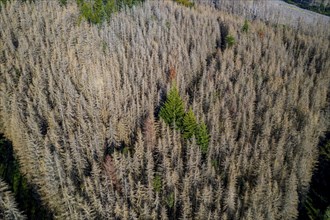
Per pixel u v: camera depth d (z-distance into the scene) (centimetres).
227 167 7312
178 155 7212
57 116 8475
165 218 6194
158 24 13525
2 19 12181
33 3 13550
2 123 8762
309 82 11012
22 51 10519
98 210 6259
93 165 6788
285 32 14662
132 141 8181
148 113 8588
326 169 8350
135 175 7031
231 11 18462
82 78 9681
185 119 7606
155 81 10106
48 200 6931
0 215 6069
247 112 9181
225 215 6041
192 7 16362
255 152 7450
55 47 11125
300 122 9400
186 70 10781
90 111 8569
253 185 7262
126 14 13838
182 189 6750
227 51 12144
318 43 13888
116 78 10088
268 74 11325
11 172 7356
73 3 13700
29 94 9112
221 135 7981
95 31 11788
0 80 9500
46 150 6625
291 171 7206
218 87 10219
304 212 7469
